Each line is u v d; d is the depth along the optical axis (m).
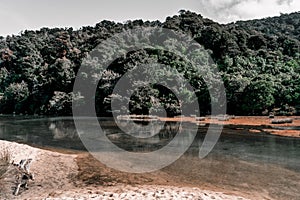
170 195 10.52
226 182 12.12
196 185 11.79
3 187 11.41
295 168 13.98
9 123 38.28
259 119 33.97
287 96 38.97
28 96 63.53
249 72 49.19
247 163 15.05
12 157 15.80
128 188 11.55
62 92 56.53
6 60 83.19
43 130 30.38
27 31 108.44
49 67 64.81
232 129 27.28
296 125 28.20
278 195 10.64
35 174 13.48
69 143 21.80
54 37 91.19
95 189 11.54
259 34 69.06
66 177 13.20
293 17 105.88
